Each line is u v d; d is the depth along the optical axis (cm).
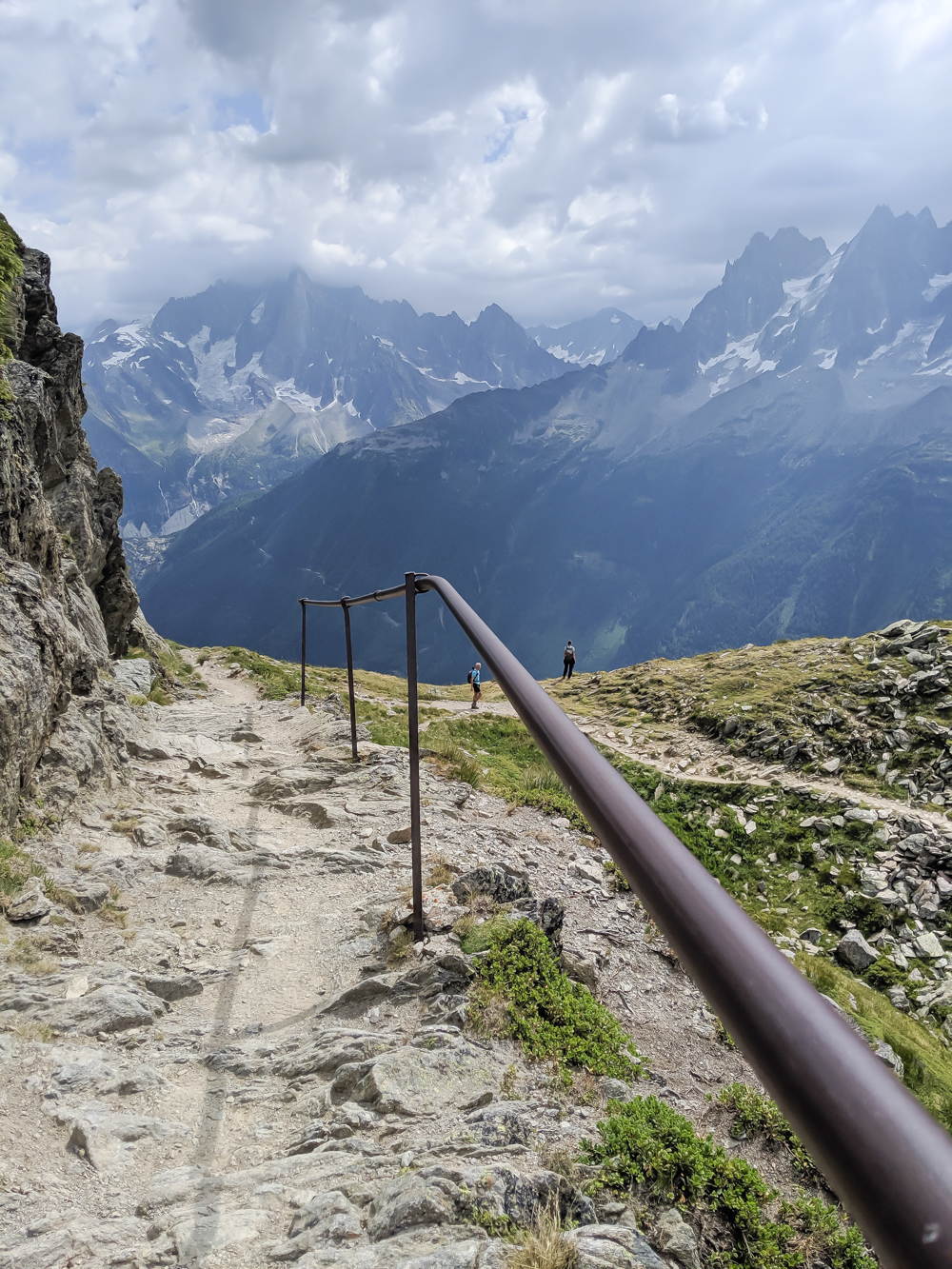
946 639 3859
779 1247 497
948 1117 1310
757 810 3102
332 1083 571
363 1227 400
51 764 1184
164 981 755
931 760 3144
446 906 867
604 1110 579
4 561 1245
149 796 1366
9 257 2173
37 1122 506
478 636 280
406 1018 680
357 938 848
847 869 2728
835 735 3431
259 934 891
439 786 1480
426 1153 471
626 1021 860
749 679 4144
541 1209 415
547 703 173
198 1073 602
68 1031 634
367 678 4816
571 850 1300
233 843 1151
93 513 2875
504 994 707
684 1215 487
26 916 824
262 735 2103
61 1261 382
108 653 2459
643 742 3784
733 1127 679
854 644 4272
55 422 2450
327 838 1207
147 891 982
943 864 2638
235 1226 409
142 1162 483
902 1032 1775
